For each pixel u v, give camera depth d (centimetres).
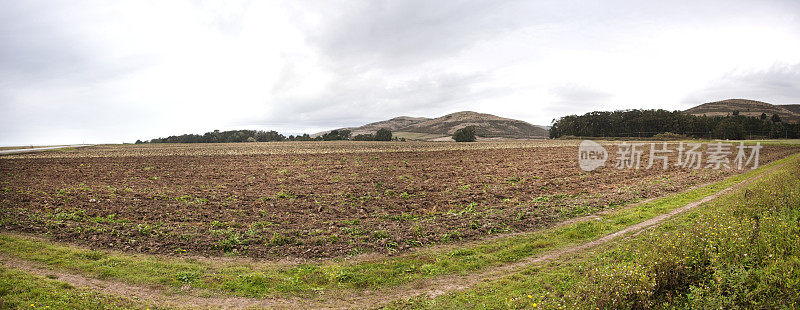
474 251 1143
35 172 3272
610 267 812
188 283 941
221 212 1677
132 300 842
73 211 1636
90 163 4122
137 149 7131
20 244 1184
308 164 3941
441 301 823
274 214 1652
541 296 777
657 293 706
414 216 1602
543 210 1628
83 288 893
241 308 819
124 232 1341
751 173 2666
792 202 1161
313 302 847
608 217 1470
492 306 773
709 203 1562
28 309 761
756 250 769
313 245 1223
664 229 1186
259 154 5369
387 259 1098
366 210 1736
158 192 2173
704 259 777
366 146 7662
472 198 1962
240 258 1122
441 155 5009
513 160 4166
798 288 621
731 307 625
